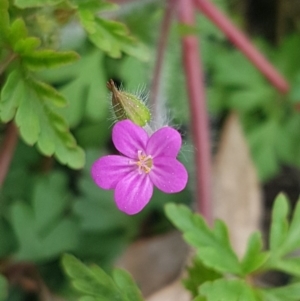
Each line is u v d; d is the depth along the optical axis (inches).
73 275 7.0
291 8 9.9
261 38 9.7
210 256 7.1
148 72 8.7
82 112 8.4
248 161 9.1
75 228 8.4
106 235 8.6
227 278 7.4
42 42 7.2
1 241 8.3
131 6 8.5
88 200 8.5
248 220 8.9
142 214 8.7
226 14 9.5
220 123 9.4
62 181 8.4
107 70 8.7
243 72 9.4
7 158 7.8
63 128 6.9
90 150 8.6
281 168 9.7
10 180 8.5
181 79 9.0
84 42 8.5
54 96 6.9
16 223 8.2
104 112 8.4
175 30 8.3
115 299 7.0
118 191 6.5
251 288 7.1
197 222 7.2
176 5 8.3
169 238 8.7
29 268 8.5
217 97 9.3
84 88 8.4
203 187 8.4
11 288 8.5
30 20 7.1
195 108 8.5
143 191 6.5
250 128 9.4
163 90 8.6
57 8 7.1
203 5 8.8
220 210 8.9
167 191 6.5
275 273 9.2
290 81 9.5
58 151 6.9
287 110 9.4
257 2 10.1
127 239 8.7
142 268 8.6
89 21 7.1
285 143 9.4
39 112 6.9
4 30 6.8
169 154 6.5
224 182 9.0
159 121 7.5
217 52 9.4
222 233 7.2
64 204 8.4
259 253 7.2
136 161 6.5
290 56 9.6
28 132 6.8
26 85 6.9
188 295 8.4
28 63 6.9
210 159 8.8
